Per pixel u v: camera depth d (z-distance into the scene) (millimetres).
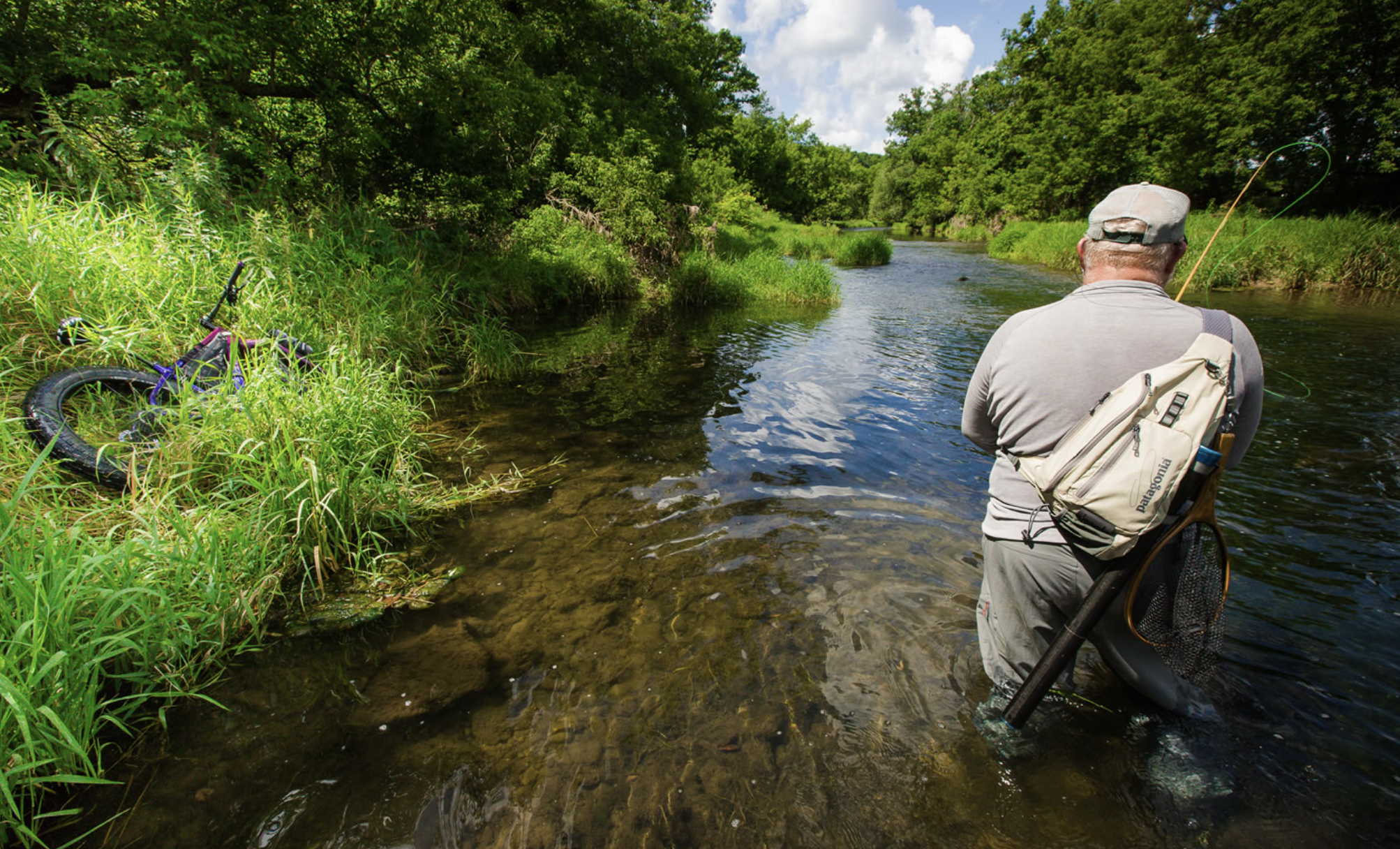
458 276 8477
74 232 4324
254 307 4625
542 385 5797
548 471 3807
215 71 7180
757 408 5098
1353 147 18562
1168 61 24875
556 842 1510
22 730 1551
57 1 6410
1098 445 1438
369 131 9367
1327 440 4156
